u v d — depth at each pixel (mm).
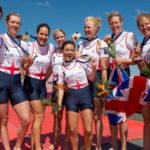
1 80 5418
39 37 5871
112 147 6238
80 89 5566
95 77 5551
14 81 5465
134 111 5672
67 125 6215
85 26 6023
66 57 5621
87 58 5684
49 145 6703
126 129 5926
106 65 5906
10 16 5438
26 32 5898
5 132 5602
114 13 6008
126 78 5645
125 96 5625
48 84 6152
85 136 5633
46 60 5930
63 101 6180
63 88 5738
